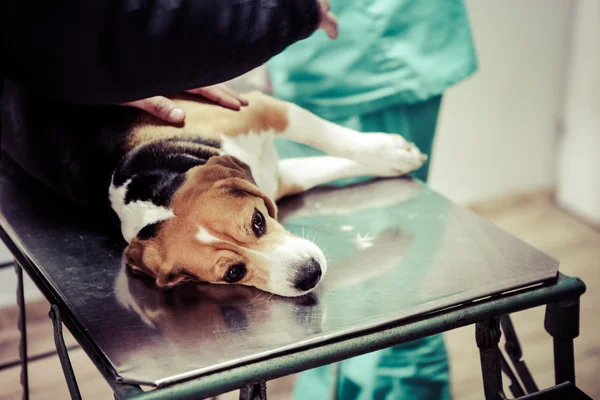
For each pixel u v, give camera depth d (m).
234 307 0.68
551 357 1.57
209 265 0.70
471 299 0.68
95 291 0.70
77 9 0.55
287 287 0.69
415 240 0.77
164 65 0.60
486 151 2.10
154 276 0.71
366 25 1.08
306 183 0.87
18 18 0.56
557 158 2.18
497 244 0.76
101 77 0.59
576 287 0.71
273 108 0.86
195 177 0.75
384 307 0.67
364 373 1.14
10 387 1.48
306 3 0.65
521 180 2.19
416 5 1.08
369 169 0.90
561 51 2.05
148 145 0.78
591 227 2.07
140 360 0.60
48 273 0.73
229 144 0.80
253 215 0.73
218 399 1.30
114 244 0.77
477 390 1.49
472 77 1.97
